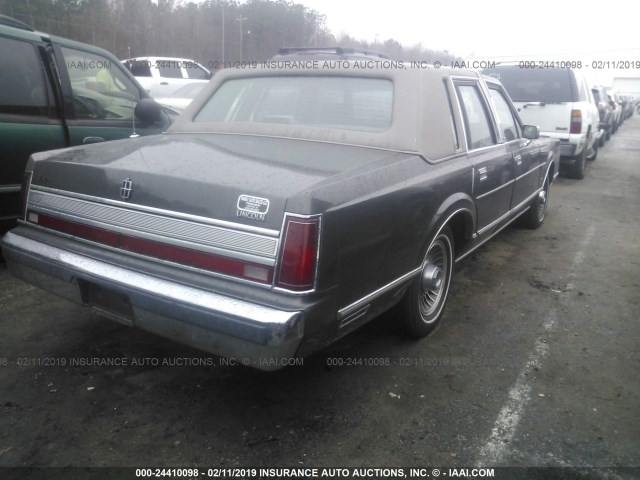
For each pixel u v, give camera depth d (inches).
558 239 238.8
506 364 130.2
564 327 151.1
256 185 91.6
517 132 203.9
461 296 170.6
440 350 135.4
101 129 191.5
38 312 146.7
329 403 112.3
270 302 86.9
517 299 169.8
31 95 170.9
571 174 396.5
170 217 96.2
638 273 196.7
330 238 90.1
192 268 94.4
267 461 95.5
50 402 109.1
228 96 152.0
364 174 102.0
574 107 351.6
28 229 119.2
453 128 139.9
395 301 119.4
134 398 111.6
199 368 123.4
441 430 105.1
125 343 133.0
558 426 107.6
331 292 92.6
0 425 101.7
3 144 162.2
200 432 102.3
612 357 135.3
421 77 129.5
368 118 129.3
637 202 322.0
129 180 100.8
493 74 371.6
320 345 95.5
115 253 103.7
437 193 123.5
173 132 150.7
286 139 131.4
